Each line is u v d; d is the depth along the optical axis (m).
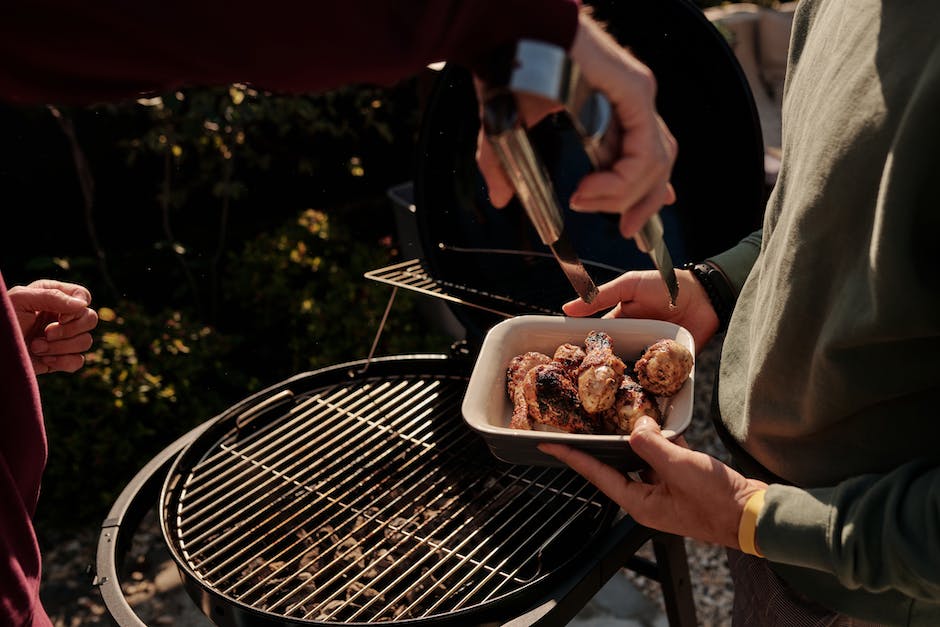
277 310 2.82
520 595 0.89
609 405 0.94
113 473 2.22
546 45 0.53
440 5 0.52
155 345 2.43
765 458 0.93
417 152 1.28
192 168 2.92
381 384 1.40
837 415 0.80
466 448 1.24
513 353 1.08
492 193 0.67
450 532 1.07
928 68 0.64
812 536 0.76
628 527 1.00
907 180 0.65
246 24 0.49
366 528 1.09
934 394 0.76
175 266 2.94
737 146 1.18
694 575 1.99
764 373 0.87
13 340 0.79
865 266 0.73
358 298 2.75
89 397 2.21
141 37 0.50
